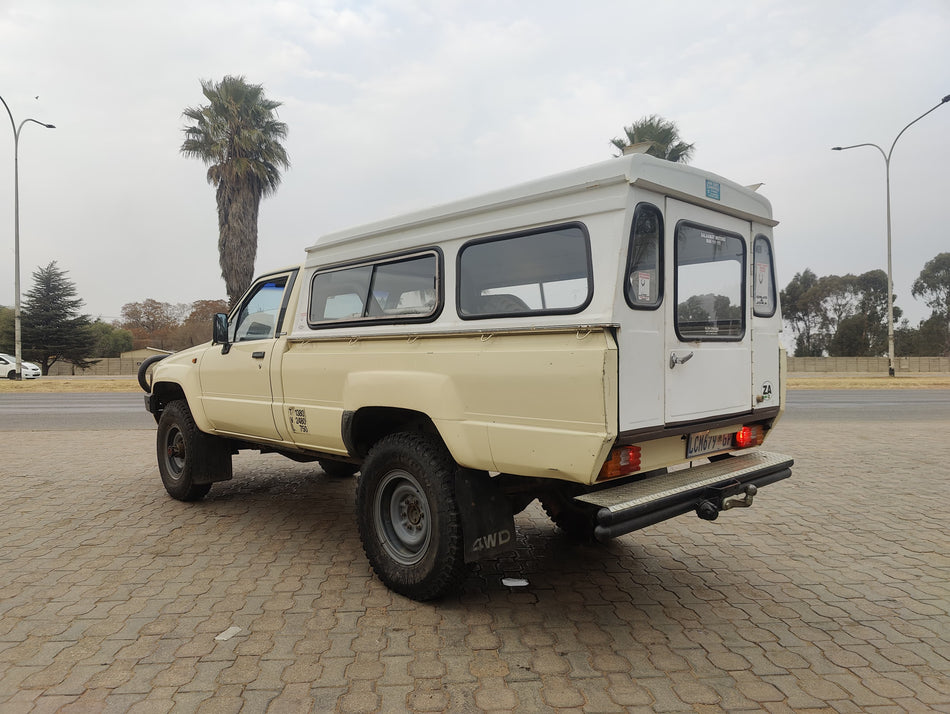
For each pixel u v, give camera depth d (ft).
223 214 85.15
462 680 9.45
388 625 11.35
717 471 12.48
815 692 9.15
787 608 12.18
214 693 9.05
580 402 9.92
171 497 20.58
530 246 11.19
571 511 15.67
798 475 24.08
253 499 20.63
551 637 10.91
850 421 42.83
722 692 9.14
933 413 49.01
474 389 11.35
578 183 10.63
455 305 12.11
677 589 13.15
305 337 15.14
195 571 14.01
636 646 10.58
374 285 13.97
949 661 10.11
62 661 9.96
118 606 12.09
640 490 11.03
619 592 12.98
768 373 14.28
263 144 85.40
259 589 13.00
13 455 28.63
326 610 11.98
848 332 227.81
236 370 17.37
